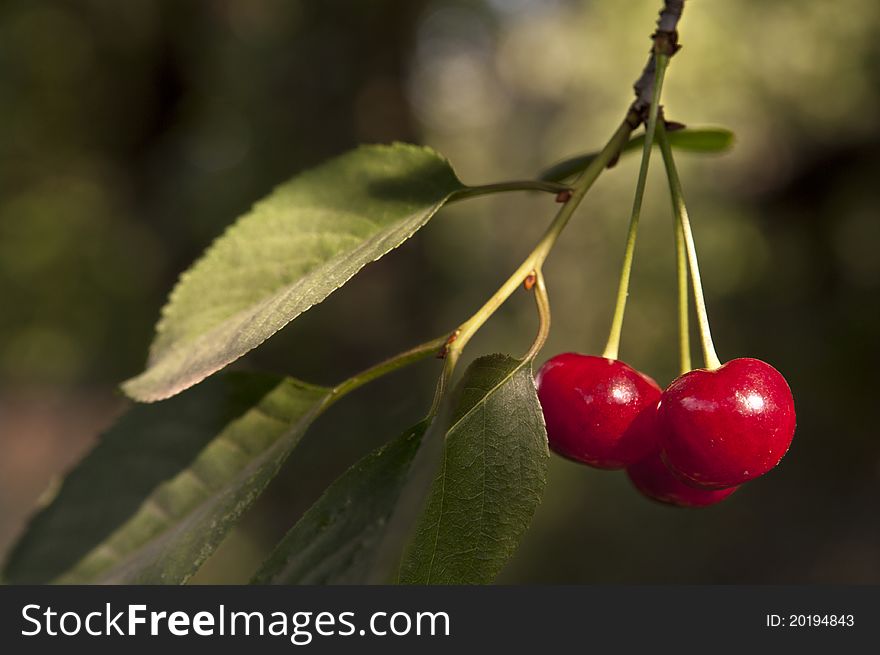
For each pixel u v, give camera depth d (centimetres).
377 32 691
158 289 766
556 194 105
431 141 761
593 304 722
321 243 108
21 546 117
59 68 769
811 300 741
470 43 817
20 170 784
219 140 748
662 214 713
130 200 797
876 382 689
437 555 91
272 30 705
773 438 98
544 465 92
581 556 598
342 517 85
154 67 768
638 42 701
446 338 96
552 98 803
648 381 108
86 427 840
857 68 664
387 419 614
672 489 117
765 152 729
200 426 117
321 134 681
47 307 804
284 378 114
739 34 658
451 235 705
